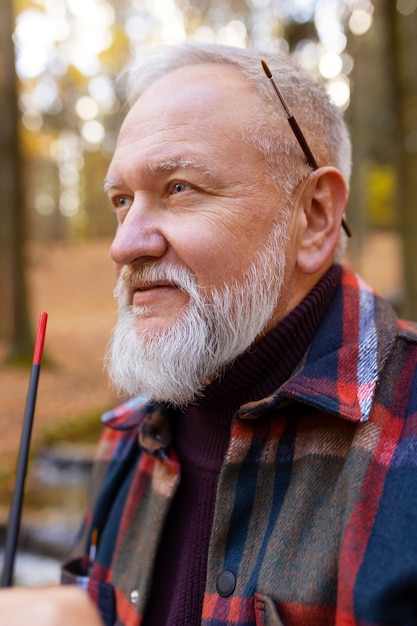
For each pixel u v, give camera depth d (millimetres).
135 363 1045
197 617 1010
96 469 1427
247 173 1024
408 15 5383
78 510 4246
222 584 935
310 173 1086
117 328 1108
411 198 5516
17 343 8148
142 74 1200
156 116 1047
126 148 1075
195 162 1007
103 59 11242
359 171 12664
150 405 1260
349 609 781
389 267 15258
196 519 1080
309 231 1101
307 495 920
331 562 834
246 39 8414
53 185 27141
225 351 1019
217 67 1077
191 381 1034
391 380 953
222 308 1010
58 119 16297
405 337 1004
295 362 1046
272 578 876
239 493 980
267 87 1059
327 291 1090
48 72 11547
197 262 1003
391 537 790
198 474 1111
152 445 1151
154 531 1104
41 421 6043
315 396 925
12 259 8227
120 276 1111
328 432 948
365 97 12586
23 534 3855
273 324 1062
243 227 1018
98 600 1179
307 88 1123
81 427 5781
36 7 9094
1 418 6184
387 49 5484
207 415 1107
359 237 13180
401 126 5457
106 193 1170
